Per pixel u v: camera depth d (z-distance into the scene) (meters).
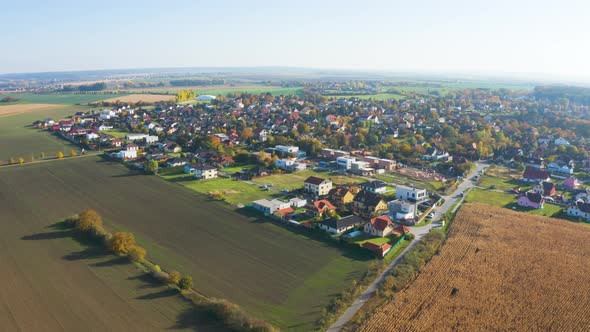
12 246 89.38
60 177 146.38
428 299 71.38
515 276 79.31
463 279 78.06
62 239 93.50
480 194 138.38
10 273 77.88
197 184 141.38
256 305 69.50
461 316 66.50
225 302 66.88
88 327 62.50
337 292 74.00
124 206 117.44
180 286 73.38
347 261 86.25
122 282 75.38
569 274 80.31
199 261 85.06
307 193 135.12
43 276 76.94
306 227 102.25
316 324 64.50
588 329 63.53
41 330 61.78
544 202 129.62
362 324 64.56
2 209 112.88
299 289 74.81
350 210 118.12
